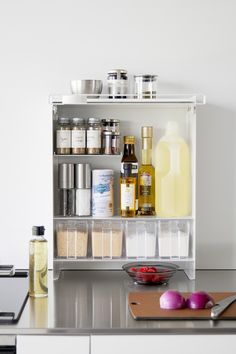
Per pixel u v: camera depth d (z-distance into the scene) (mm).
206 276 3109
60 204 3133
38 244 2699
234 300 2564
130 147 3104
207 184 3240
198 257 3250
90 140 3084
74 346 2307
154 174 3195
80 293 2777
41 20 3184
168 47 3199
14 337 2398
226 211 3242
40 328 2291
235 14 3195
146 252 3090
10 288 2822
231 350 2307
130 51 3197
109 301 2645
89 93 3025
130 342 2305
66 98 2971
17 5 3178
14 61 3188
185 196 3109
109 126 3098
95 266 3240
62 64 3195
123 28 3191
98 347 2307
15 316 2363
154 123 3209
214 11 3191
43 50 3189
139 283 2932
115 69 3107
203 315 2398
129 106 3145
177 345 2307
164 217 3059
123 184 3076
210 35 3199
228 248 3252
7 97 3195
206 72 3207
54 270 3027
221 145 3229
